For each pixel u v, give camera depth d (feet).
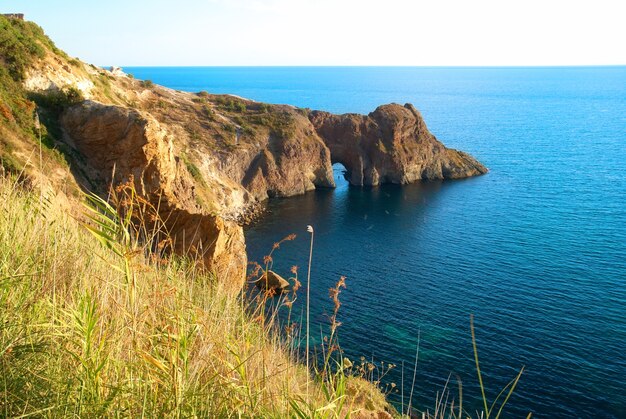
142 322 14.70
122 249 15.14
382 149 341.62
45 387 12.20
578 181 342.23
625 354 118.11
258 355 16.92
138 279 17.62
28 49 165.68
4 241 18.38
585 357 116.06
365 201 291.17
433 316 136.15
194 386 13.44
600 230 226.38
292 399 14.07
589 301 148.56
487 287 158.92
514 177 361.92
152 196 97.96
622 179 346.33
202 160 260.83
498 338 124.06
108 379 12.94
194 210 169.58
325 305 138.51
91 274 17.57
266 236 216.33
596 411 96.99
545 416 95.20
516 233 221.87
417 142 355.56
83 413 11.51
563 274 171.12
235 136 292.20
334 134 345.72
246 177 285.84
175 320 14.90
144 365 13.39
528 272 172.65
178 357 13.51
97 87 205.77
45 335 13.09
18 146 124.06
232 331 17.84
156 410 12.64
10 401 11.60
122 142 138.41
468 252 195.31
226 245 69.87
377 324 128.77
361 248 199.93
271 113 330.34
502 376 107.14
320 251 195.11
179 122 285.43
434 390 99.04
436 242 208.64
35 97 152.46
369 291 152.76
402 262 182.70
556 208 268.00
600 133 618.85
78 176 134.41
